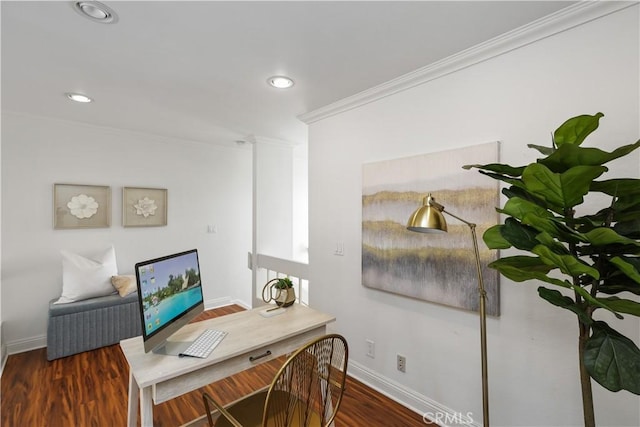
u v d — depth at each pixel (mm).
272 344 1685
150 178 3758
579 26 1452
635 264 996
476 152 1761
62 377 2518
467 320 1852
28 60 1886
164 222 3859
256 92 2379
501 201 1696
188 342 1576
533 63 1591
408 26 1534
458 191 1838
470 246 1792
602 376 910
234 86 2264
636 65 1325
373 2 1354
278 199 3979
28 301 3020
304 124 3221
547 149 1142
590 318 1008
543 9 1415
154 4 1363
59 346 2809
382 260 2244
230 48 1744
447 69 1897
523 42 1599
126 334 3160
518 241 1104
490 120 1741
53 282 3137
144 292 1359
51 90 2359
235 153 4477
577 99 1466
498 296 1696
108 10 1403
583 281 1117
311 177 2891
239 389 2398
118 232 3543
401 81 2104
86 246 3342
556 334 1530
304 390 1329
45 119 3076
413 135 2105
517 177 1326
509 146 1671
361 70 2006
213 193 4281
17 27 1535
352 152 2525
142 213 3689
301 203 5328
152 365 1367
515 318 1657
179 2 1350
